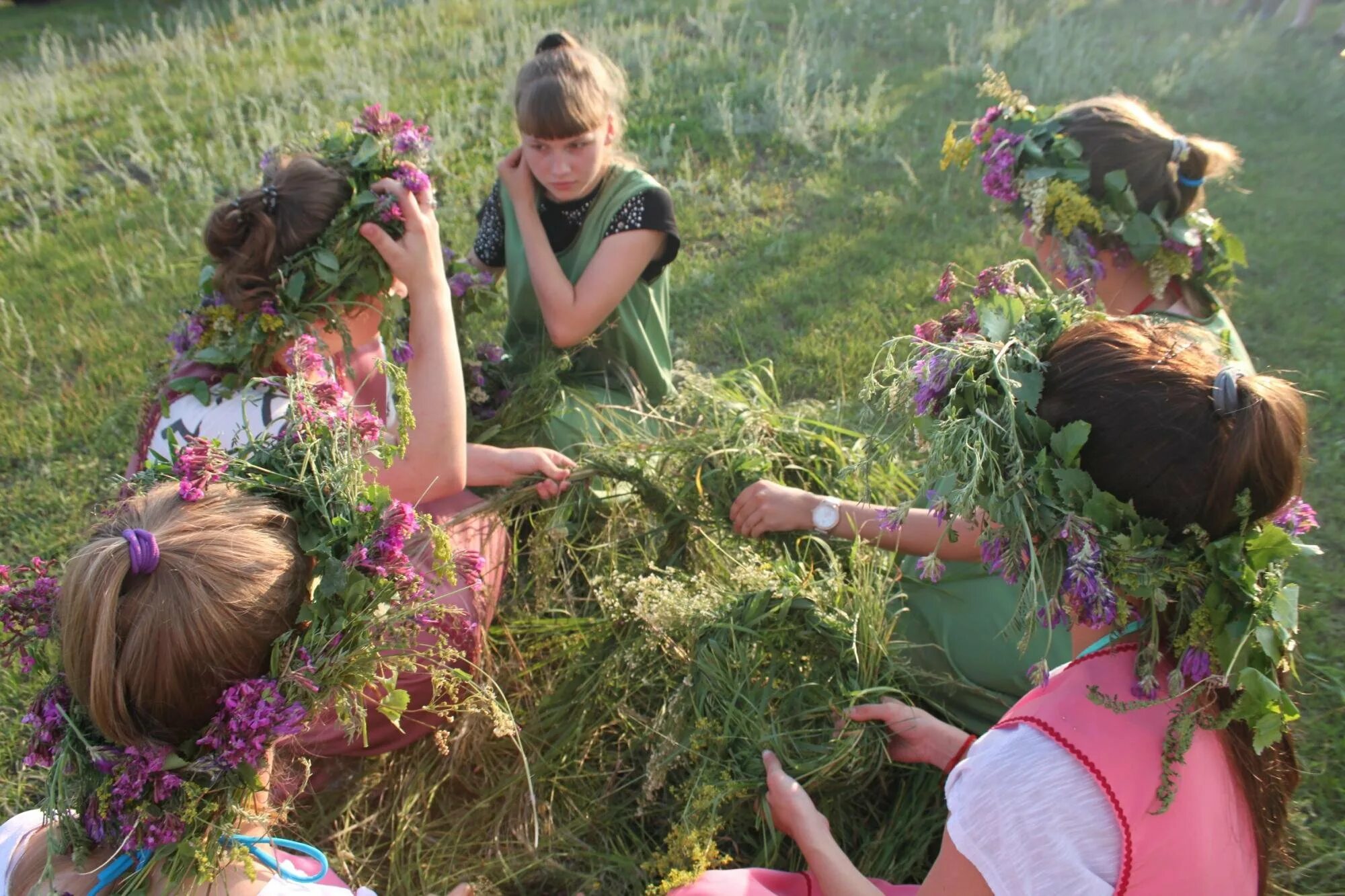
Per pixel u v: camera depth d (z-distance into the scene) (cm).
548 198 345
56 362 454
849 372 434
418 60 824
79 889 148
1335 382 427
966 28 883
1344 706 284
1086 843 144
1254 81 793
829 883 199
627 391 359
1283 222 567
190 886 147
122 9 1177
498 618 288
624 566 293
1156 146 246
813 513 268
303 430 168
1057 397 149
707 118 680
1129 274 259
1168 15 996
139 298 500
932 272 505
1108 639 155
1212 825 147
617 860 241
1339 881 239
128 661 137
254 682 143
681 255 528
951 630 260
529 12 948
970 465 152
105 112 748
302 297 229
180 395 229
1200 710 145
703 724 232
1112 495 143
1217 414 139
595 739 265
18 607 158
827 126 662
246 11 1075
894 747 236
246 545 146
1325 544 349
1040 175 252
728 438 300
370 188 237
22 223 588
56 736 150
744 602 250
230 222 226
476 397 338
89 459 394
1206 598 139
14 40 1062
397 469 248
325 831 248
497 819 249
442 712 198
